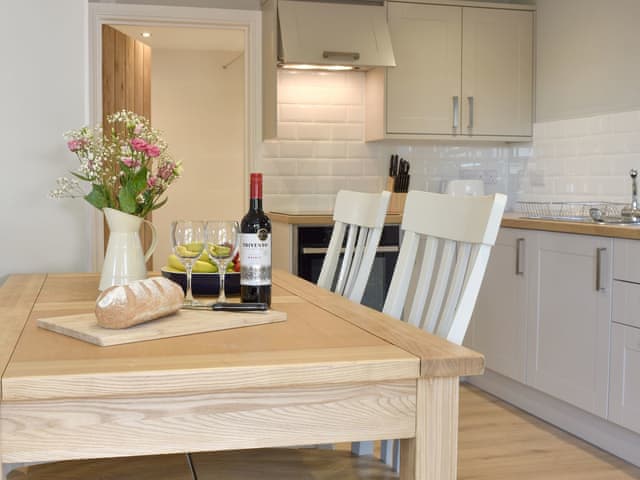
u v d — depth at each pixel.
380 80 4.54
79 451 1.16
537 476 2.91
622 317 3.01
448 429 1.29
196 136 8.80
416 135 4.56
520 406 3.82
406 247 2.00
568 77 4.40
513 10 4.66
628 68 3.89
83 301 1.89
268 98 4.50
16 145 2.70
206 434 1.20
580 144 4.29
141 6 4.42
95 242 4.46
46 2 2.69
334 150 4.79
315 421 1.24
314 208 4.77
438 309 1.79
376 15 4.42
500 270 3.86
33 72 2.70
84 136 2.10
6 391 1.11
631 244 2.96
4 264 2.71
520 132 4.73
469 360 1.26
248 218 1.71
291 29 4.25
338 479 1.54
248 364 1.19
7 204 2.70
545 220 3.59
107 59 4.66
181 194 8.81
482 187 4.70
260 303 1.66
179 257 1.78
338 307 1.79
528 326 3.63
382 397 1.26
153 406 1.18
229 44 8.22
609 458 3.13
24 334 1.45
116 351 1.29
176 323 1.49
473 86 4.63
